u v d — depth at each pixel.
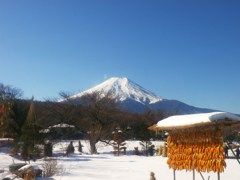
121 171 26.28
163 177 23.20
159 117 82.56
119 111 63.84
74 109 58.03
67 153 40.12
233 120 13.41
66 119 57.88
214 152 13.52
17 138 31.05
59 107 58.28
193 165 14.20
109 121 56.75
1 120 13.48
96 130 52.94
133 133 59.81
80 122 57.72
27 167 21.58
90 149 51.53
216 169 13.45
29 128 31.64
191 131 14.26
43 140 33.84
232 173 24.81
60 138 55.59
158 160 37.28
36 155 32.38
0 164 28.06
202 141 13.90
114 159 38.06
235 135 15.50
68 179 21.67
